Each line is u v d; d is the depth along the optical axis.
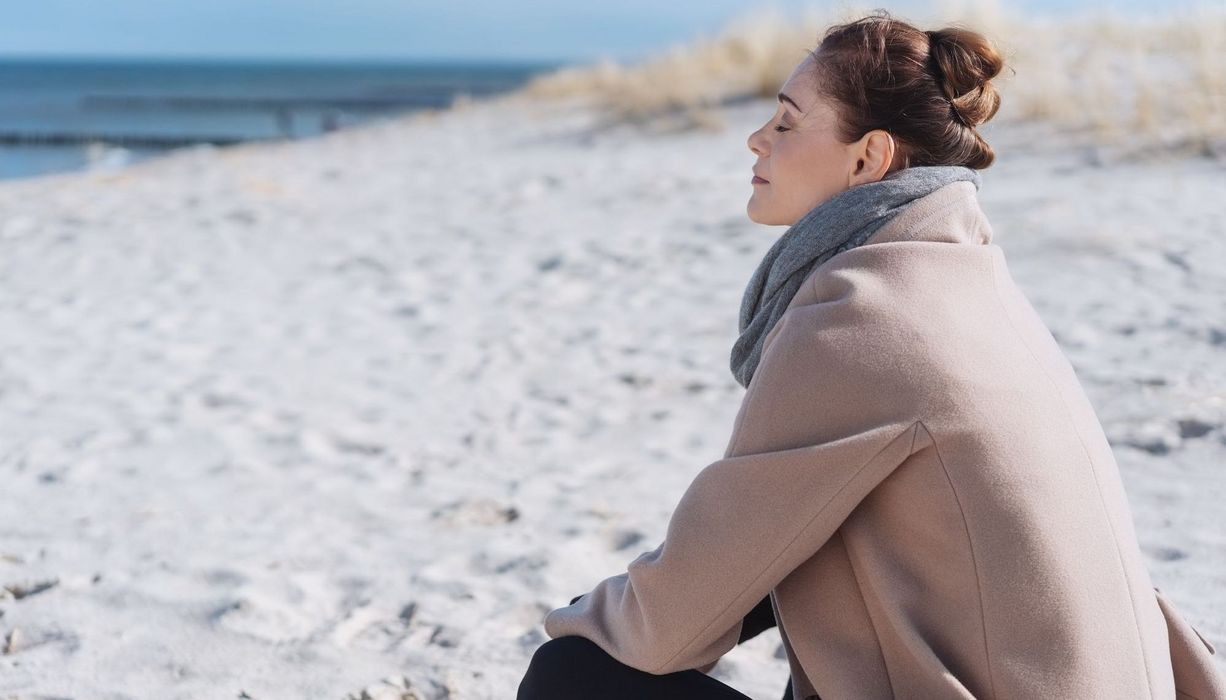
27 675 2.41
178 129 34.72
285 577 2.89
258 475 3.74
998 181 7.19
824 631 1.32
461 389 4.63
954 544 1.23
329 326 5.67
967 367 1.25
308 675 2.40
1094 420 1.35
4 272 7.03
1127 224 5.79
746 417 1.32
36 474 3.78
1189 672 1.41
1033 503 1.22
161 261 7.23
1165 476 3.19
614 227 7.36
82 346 5.42
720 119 11.12
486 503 3.42
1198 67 9.04
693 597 1.33
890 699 1.27
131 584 2.86
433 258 6.95
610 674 1.48
